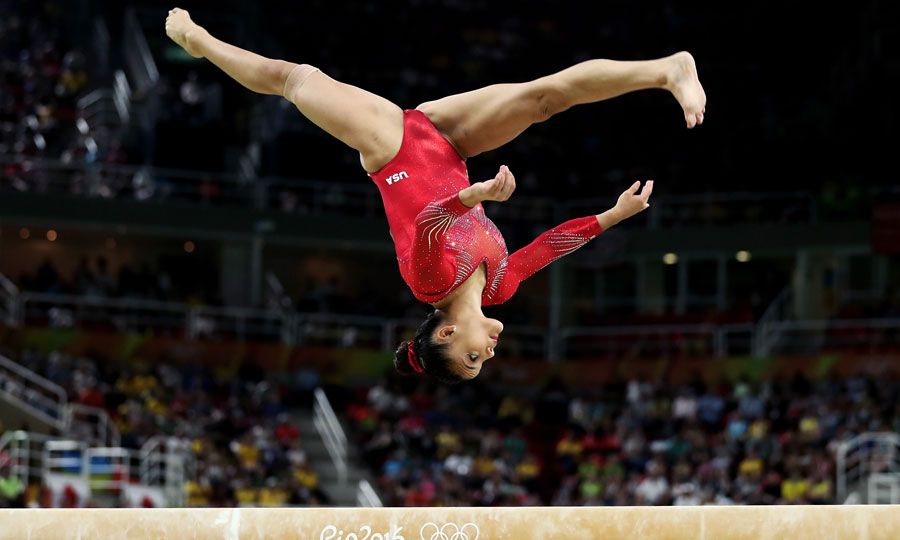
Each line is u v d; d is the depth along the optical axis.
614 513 5.75
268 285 37.03
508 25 43.50
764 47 40.78
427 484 27.03
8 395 25.98
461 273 6.65
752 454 26.86
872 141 36.16
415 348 6.89
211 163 36.34
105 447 25.95
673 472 26.94
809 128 38.19
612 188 37.88
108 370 29.23
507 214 36.78
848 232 33.75
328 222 35.44
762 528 5.67
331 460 29.25
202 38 7.41
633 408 31.00
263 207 35.03
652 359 33.34
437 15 43.12
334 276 38.03
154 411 27.91
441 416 30.58
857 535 5.65
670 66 6.47
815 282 35.28
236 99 38.72
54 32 39.72
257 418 29.17
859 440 25.80
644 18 42.69
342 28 42.22
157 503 24.09
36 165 33.25
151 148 36.03
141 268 34.16
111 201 33.28
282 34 41.72
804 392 30.30
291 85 7.19
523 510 5.79
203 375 30.53
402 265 6.82
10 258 35.12
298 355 33.03
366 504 26.64
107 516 5.70
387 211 7.10
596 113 40.19
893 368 30.56
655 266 36.91
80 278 32.66
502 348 34.97
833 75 39.41
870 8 38.25
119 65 40.28
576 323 37.22
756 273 36.50
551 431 31.34
